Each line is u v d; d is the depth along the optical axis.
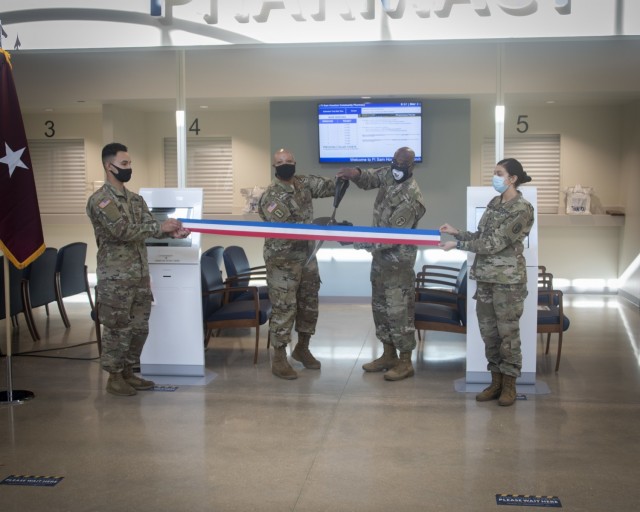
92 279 10.77
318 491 3.62
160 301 5.62
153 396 5.26
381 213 5.55
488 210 4.91
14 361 6.39
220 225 5.35
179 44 6.00
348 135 8.80
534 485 3.68
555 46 7.82
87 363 6.30
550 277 7.14
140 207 5.21
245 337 7.33
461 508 3.42
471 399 5.14
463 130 8.77
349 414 4.82
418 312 5.93
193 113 10.23
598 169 9.98
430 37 5.73
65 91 8.71
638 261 9.06
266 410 4.92
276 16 5.86
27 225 5.14
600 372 5.89
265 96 8.57
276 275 5.62
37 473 3.87
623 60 8.00
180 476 3.82
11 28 6.13
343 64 8.41
